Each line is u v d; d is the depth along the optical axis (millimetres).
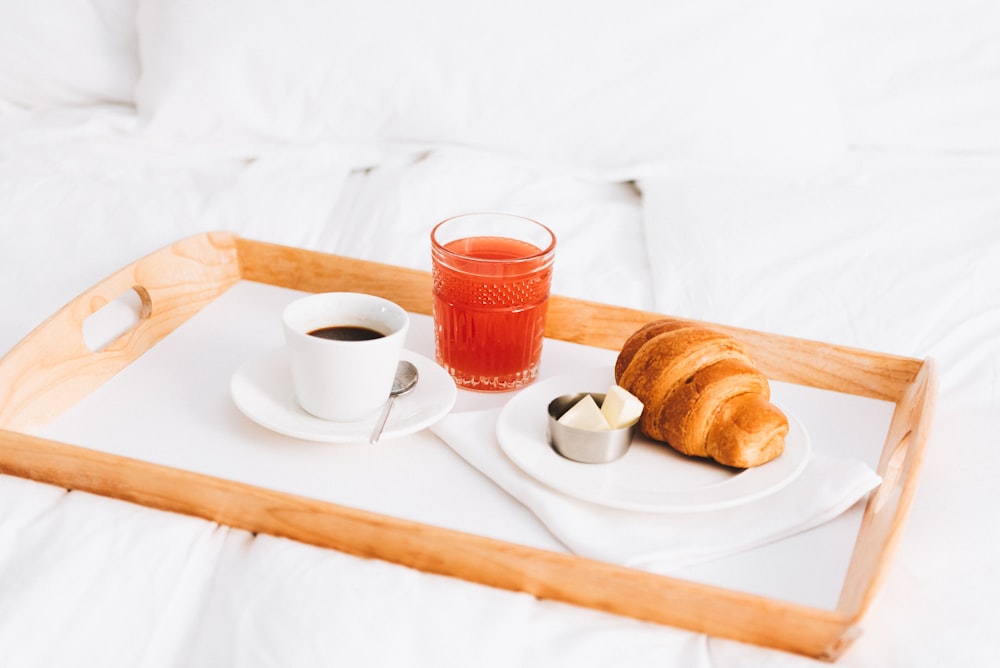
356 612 774
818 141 1461
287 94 1424
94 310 993
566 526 832
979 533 878
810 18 1487
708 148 1413
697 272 1219
